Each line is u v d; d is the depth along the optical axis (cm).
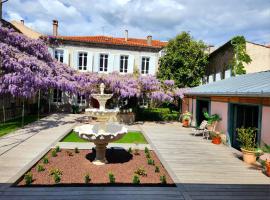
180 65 2655
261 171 888
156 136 1499
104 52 2762
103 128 957
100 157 910
